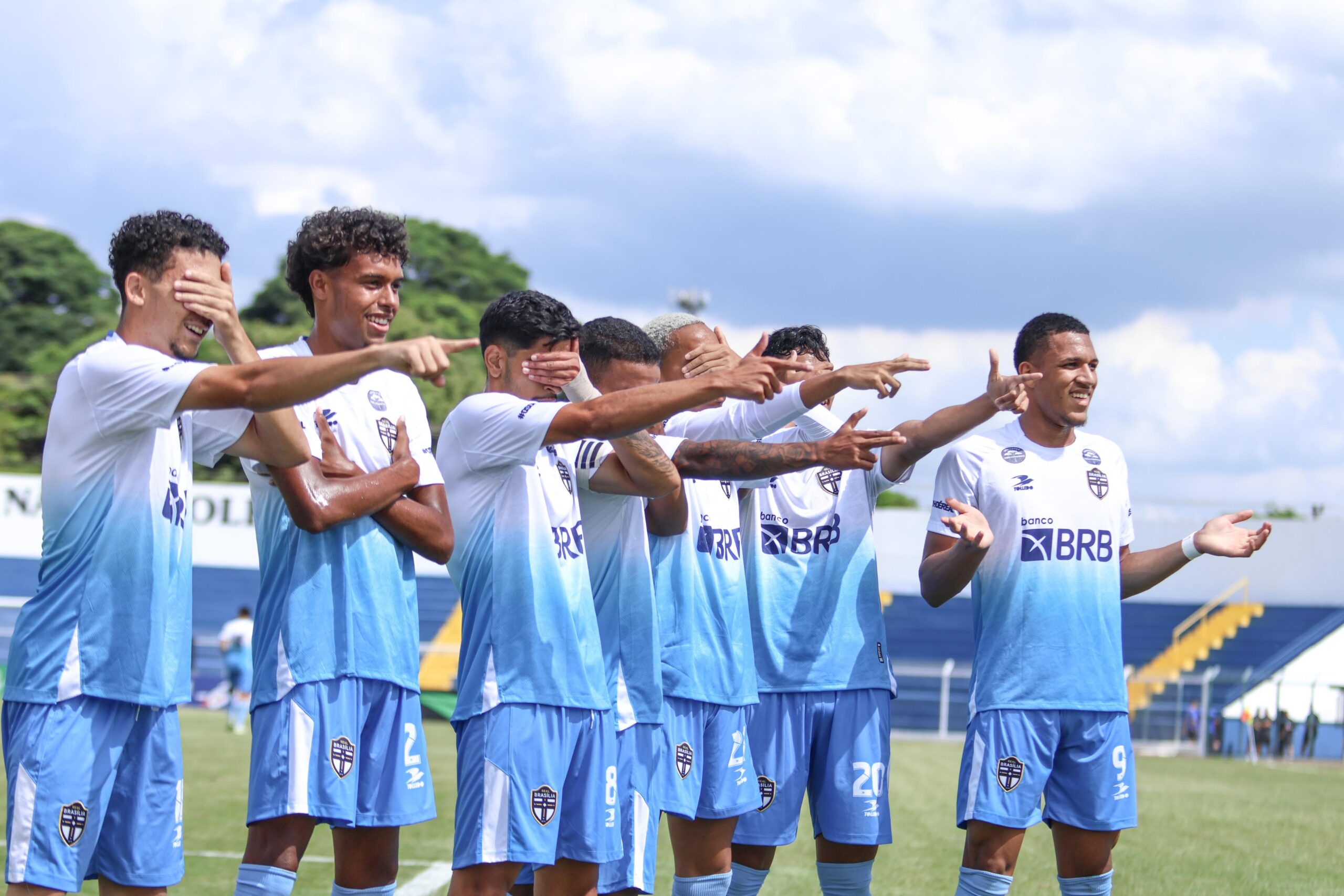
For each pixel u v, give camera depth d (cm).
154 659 824
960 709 7444
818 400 1031
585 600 966
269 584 918
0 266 11681
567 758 940
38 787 787
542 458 965
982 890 1144
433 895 1467
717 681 1130
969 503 1171
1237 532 1198
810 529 1206
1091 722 1141
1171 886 1638
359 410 950
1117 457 1200
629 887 1038
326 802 881
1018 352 1198
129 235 822
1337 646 7600
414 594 952
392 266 939
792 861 1778
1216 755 6406
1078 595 1148
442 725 5191
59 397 816
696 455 1046
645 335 1072
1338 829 2411
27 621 812
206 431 875
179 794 851
